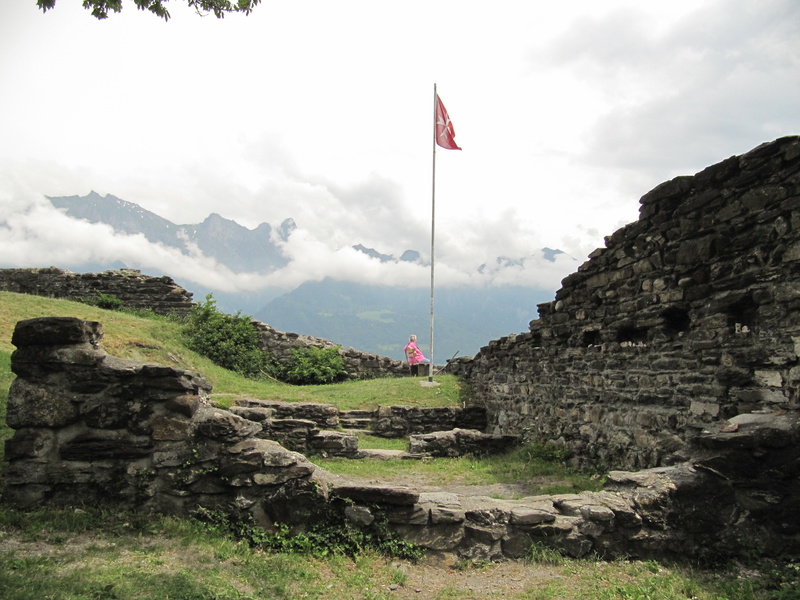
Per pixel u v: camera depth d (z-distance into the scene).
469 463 11.45
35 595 3.85
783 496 5.62
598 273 10.60
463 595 4.74
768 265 6.68
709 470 5.82
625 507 5.64
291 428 11.95
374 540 5.61
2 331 15.35
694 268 7.93
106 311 21.41
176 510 5.88
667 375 8.39
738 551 5.55
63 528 5.39
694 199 7.97
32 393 5.91
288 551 5.48
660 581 5.02
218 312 22.17
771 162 6.68
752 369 6.82
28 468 5.83
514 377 14.45
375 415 15.42
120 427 6.01
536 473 10.27
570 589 4.84
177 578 4.43
